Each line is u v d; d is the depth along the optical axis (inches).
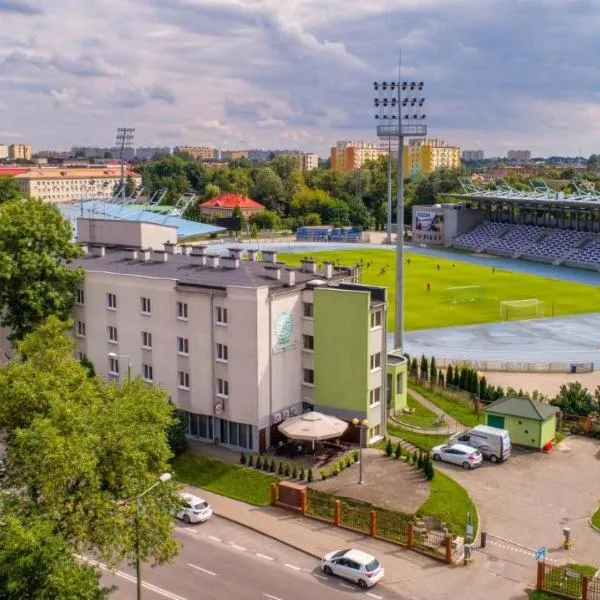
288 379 3002.0
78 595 1485.0
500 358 4569.4
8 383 1998.0
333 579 2082.9
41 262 3253.0
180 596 2007.9
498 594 1998.0
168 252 3668.8
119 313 3225.9
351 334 2933.1
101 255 3718.0
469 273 7819.9
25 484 1793.8
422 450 2933.1
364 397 2945.4
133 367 3216.0
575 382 3767.2
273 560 2191.2
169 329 3061.0
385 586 2038.6
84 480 1738.4
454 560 2161.7
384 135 4121.6
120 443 1787.6
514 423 3019.2
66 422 1793.8
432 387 3710.6
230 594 2012.8
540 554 2022.6
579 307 6092.5
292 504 2491.4
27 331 3319.4
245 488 2642.7
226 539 2317.9
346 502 2472.9
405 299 6382.9
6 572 1443.2
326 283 3090.6
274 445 2950.3
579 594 1972.2
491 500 2541.8
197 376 2999.5
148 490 1792.6
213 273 3134.8
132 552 1860.2
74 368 2155.5
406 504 2456.9
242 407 2891.2
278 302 2903.5
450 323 5511.8
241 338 2854.3
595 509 2479.1
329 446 2938.0
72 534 1729.8
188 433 3075.8
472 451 2810.0
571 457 2910.9
